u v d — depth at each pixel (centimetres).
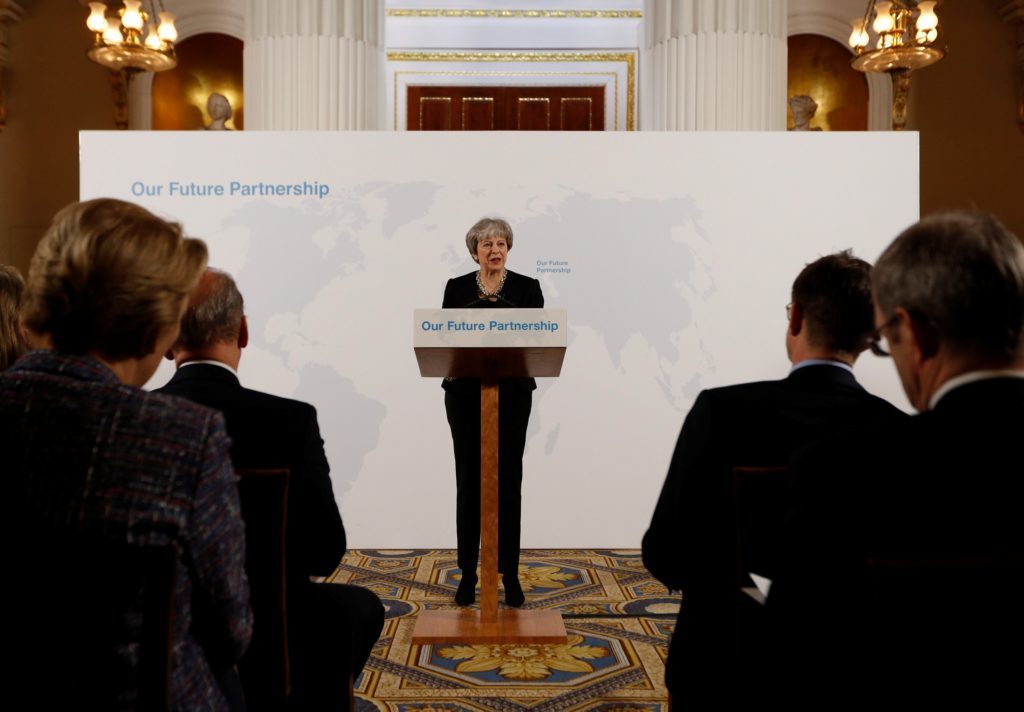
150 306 115
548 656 308
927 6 636
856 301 170
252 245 474
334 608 196
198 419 109
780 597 103
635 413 475
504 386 368
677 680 175
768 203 474
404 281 475
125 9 656
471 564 371
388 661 303
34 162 903
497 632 323
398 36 1052
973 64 897
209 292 183
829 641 99
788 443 167
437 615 344
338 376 474
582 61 1053
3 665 100
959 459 97
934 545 96
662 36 644
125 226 115
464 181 475
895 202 472
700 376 474
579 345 475
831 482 101
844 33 938
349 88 639
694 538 174
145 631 103
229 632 117
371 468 474
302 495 182
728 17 627
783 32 646
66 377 106
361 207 475
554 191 475
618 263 475
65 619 100
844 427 166
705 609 173
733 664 167
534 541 473
